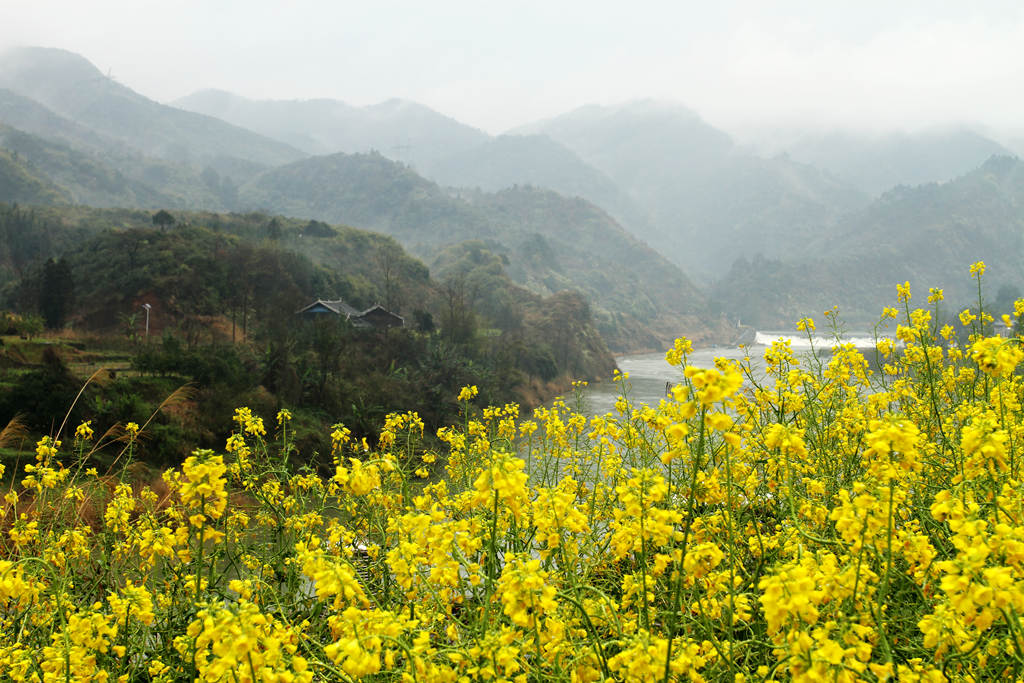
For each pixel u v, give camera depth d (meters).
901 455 2.58
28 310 65.75
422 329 71.62
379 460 3.33
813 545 3.21
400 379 41.78
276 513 4.82
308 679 2.30
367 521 4.45
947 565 2.17
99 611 3.39
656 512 2.67
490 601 2.91
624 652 2.39
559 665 2.66
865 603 2.58
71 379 26.12
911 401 6.49
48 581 4.01
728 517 3.38
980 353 3.02
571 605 3.08
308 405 33.75
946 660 2.47
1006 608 2.09
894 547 2.88
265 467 5.15
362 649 2.26
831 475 4.60
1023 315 6.21
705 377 2.26
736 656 3.00
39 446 5.77
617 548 2.90
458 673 2.51
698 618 2.96
